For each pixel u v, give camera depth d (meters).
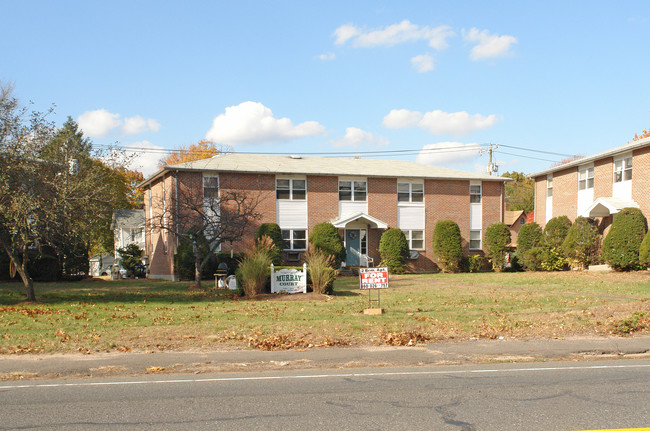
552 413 5.95
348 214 33.19
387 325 11.93
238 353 9.41
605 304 15.20
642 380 7.55
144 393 6.94
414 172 35.06
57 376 8.03
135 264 34.66
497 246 34.09
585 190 33.06
